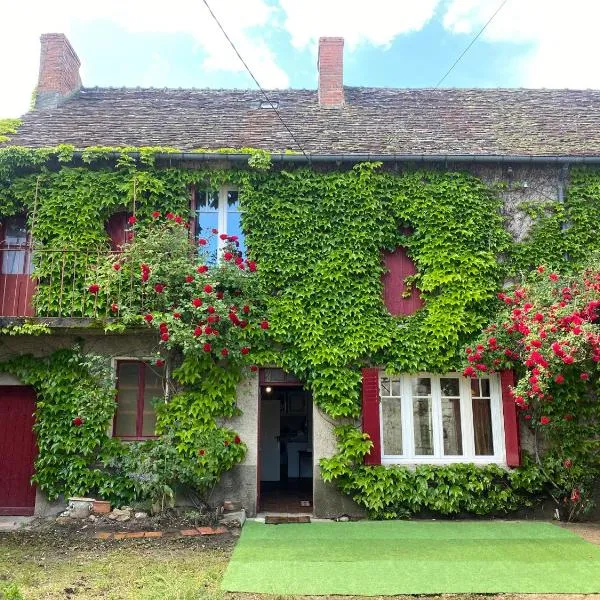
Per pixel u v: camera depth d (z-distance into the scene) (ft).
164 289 27.94
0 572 19.62
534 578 19.21
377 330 30.32
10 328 27.73
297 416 43.42
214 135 34.73
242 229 31.42
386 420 30.73
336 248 31.22
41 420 28.91
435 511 28.84
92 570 19.81
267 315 30.19
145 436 30.07
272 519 28.14
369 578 19.17
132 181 31.24
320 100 39.96
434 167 32.68
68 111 37.65
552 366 24.71
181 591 17.61
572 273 30.50
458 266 31.24
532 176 33.01
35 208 30.17
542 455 29.78
